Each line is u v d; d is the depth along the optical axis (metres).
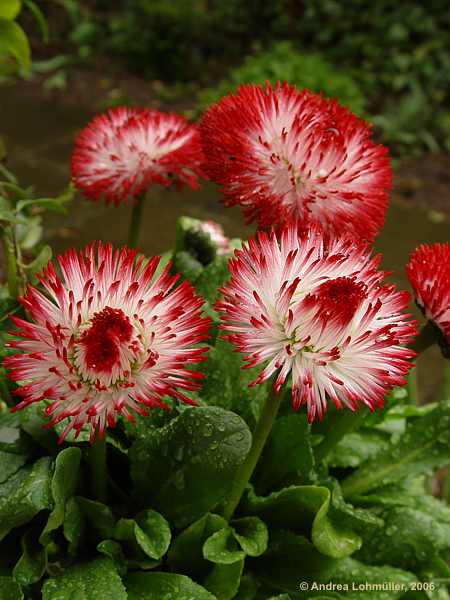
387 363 0.20
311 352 0.20
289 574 0.27
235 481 0.25
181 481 0.25
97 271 0.21
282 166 0.24
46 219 0.75
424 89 1.24
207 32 1.32
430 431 0.30
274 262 0.21
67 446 0.25
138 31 1.28
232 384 0.28
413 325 0.21
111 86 1.21
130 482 0.28
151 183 0.31
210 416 0.24
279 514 0.27
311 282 0.21
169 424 0.25
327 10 1.33
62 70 1.23
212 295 0.30
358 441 0.31
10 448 0.25
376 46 1.29
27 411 0.25
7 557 0.26
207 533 0.25
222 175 0.25
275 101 0.25
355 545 0.26
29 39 1.32
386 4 1.32
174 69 1.26
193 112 1.14
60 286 0.20
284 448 0.28
